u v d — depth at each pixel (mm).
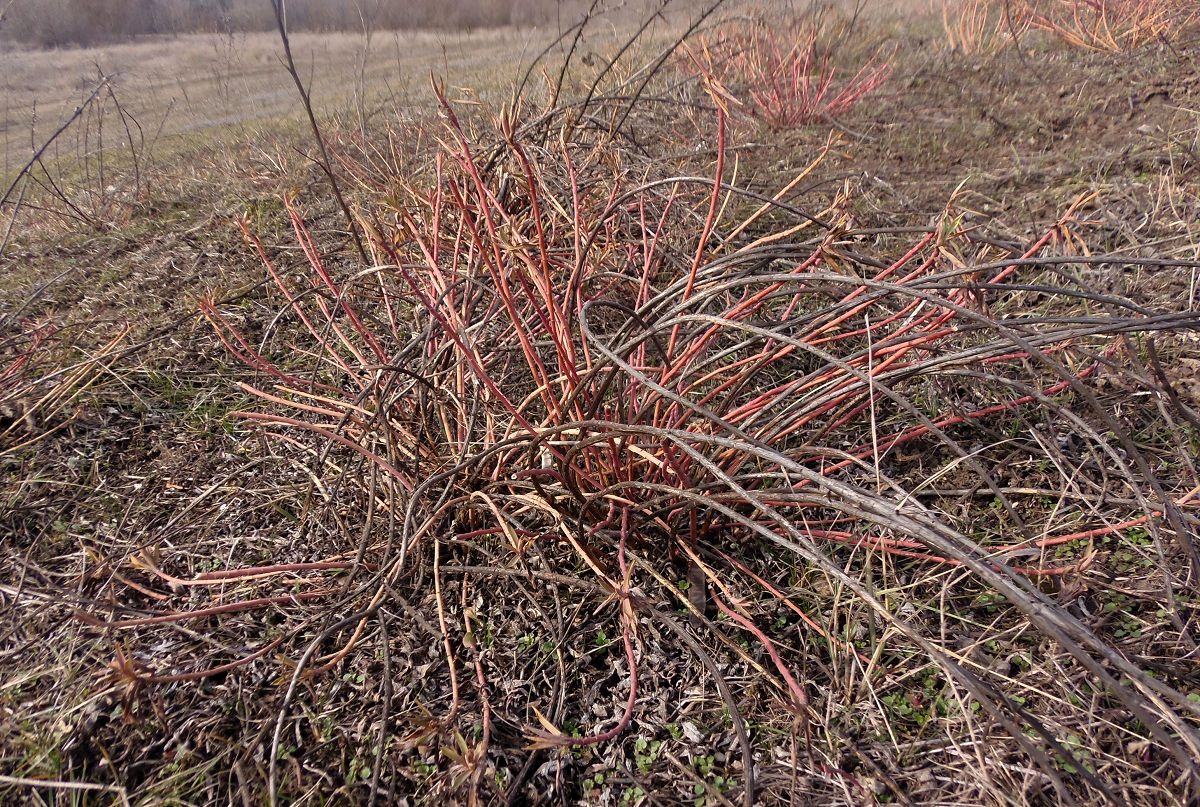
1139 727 1477
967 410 2262
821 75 5055
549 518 1990
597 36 8883
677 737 1592
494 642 1791
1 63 10664
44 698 1708
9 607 1944
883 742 1526
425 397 2039
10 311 3254
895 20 7445
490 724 1624
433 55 9305
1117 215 3105
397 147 4332
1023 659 1619
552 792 1526
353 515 2119
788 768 1516
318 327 2979
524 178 2096
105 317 3145
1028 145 3996
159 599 1916
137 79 9398
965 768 1461
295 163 4676
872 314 2549
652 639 1772
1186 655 1580
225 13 8625
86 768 1579
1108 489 1957
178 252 3686
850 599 1739
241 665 1614
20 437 2492
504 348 2115
